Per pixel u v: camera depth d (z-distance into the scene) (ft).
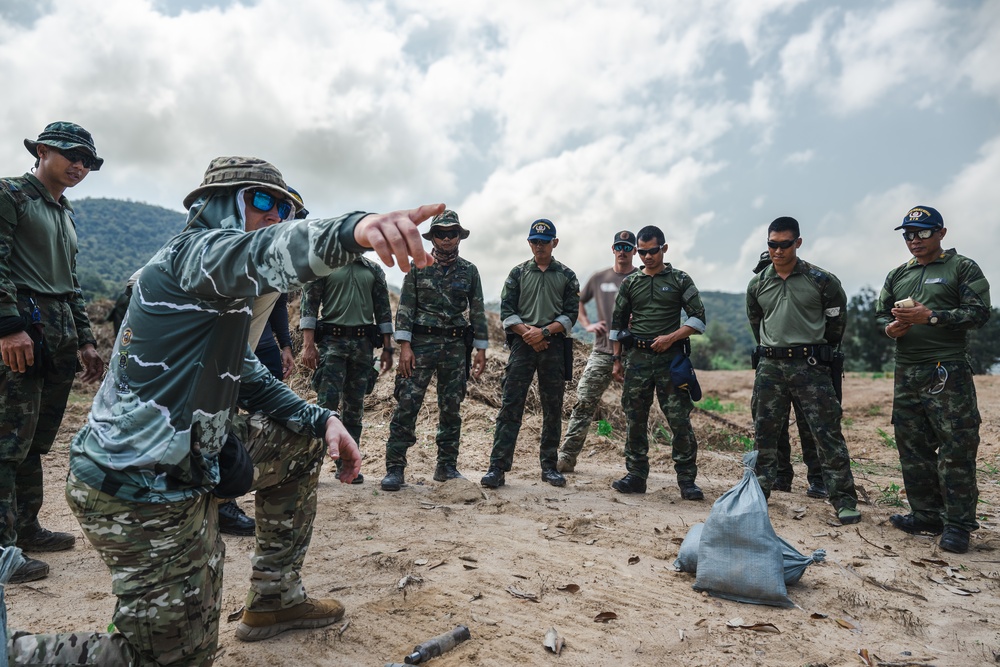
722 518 11.20
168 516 6.14
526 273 20.01
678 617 10.21
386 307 19.74
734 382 64.80
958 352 14.71
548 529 14.73
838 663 8.89
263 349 15.34
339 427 7.93
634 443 19.16
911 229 15.35
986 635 9.90
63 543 12.70
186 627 6.35
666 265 19.10
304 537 8.95
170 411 6.04
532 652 8.95
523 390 19.62
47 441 12.38
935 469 15.38
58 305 12.13
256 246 5.36
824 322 16.94
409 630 9.45
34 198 11.57
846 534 15.11
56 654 5.90
